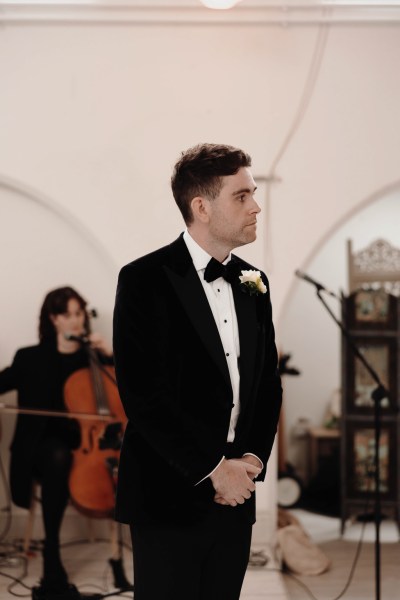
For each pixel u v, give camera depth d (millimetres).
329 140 4676
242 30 4656
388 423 5227
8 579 4055
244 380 1998
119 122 4684
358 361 5277
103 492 4023
